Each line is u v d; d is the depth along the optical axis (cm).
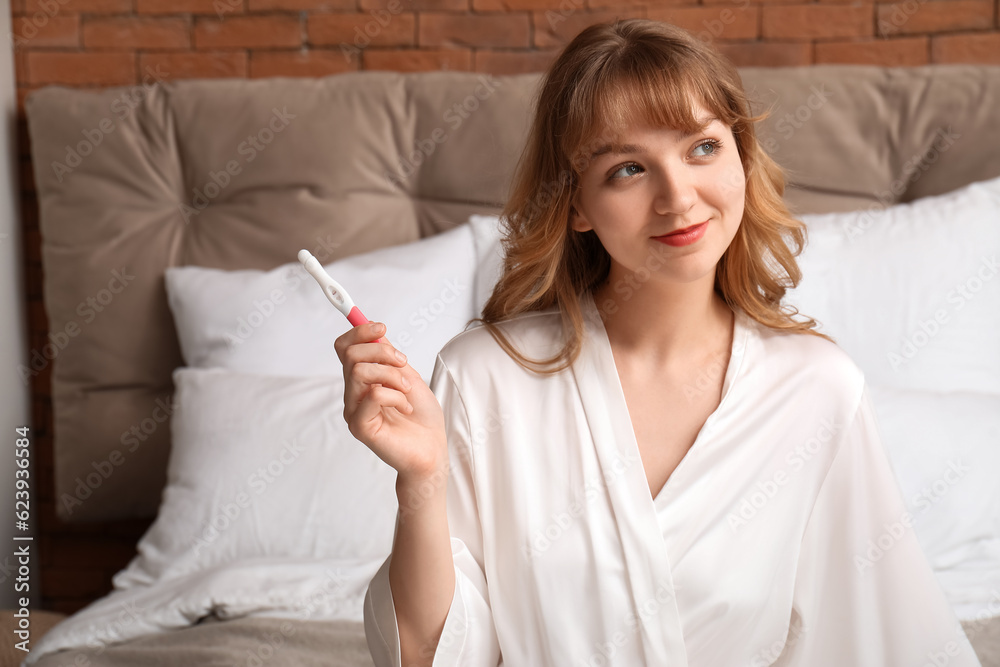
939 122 189
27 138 223
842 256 172
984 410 151
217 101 208
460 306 183
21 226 225
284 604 141
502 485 93
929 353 165
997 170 186
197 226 210
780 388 93
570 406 93
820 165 192
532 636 91
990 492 144
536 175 97
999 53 197
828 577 96
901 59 202
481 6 212
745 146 94
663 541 88
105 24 219
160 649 132
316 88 207
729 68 89
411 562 83
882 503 94
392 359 79
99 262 209
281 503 157
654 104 81
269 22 217
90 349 210
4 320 219
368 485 156
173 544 159
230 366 183
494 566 93
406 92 205
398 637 84
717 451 91
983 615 130
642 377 95
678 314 93
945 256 169
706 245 84
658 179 83
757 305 97
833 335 167
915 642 93
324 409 165
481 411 95
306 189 205
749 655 92
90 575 230
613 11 209
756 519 91
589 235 99
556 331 98
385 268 187
